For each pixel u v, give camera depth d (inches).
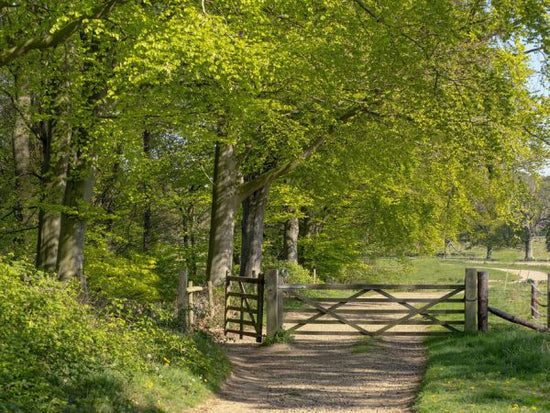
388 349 581.0
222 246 864.3
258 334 629.6
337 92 706.2
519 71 673.6
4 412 230.2
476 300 609.6
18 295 349.1
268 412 352.2
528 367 400.5
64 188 722.8
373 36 616.7
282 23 647.8
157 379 357.1
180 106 698.8
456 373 408.5
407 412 342.0
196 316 607.8
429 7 578.9
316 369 498.9
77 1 491.2
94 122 618.5
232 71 555.5
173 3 547.5
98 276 738.2
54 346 323.6
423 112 669.9
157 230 1365.7
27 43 498.9
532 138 744.3
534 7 480.7
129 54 545.0
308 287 633.0
